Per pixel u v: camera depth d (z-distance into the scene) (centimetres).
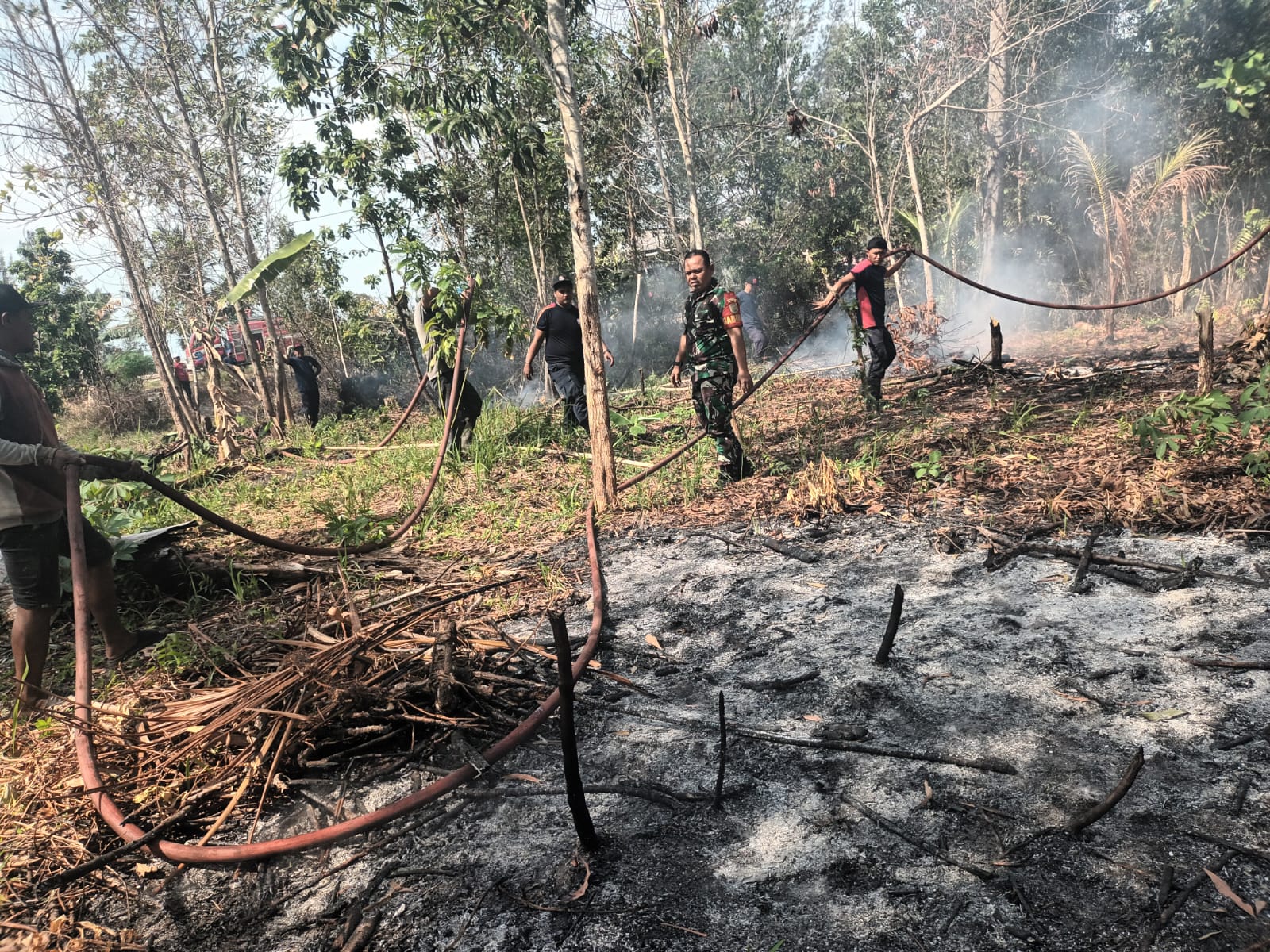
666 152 1803
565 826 233
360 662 304
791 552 429
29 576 330
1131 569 357
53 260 2233
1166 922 178
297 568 477
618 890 206
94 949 202
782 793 238
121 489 632
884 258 746
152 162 1412
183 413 1238
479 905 205
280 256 946
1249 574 337
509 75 1365
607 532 512
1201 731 242
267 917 210
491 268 1712
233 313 1733
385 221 1380
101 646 403
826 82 2244
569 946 189
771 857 212
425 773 265
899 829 216
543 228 1606
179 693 328
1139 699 263
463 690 295
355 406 1614
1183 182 1197
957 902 190
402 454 867
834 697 286
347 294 1781
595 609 362
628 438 774
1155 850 200
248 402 1873
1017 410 662
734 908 196
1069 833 208
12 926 209
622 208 1827
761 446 685
